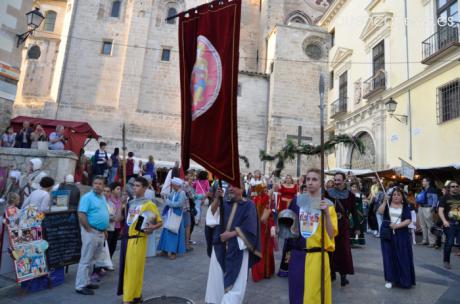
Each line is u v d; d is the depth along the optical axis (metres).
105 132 25.52
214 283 3.99
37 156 10.26
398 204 5.70
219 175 3.65
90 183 12.64
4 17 11.93
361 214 9.24
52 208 6.03
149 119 26.27
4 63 11.85
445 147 12.39
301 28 25.11
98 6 27.64
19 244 4.88
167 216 7.29
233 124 3.67
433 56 12.73
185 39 4.16
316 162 23.28
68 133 14.98
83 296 4.82
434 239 9.80
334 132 22.73
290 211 3.76
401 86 15.07
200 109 3.86
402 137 14.94
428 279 6.07
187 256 7.40
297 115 24.03
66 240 5.52
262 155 20.30
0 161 10.30
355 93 19.59
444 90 12.84
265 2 28.89
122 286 4.43
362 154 17.78
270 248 6.09
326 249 3.58
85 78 26.42
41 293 4.92
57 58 28.28
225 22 3.90
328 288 3.53
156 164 21.28
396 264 5.54
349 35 21.41
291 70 24.56
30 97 27.47
